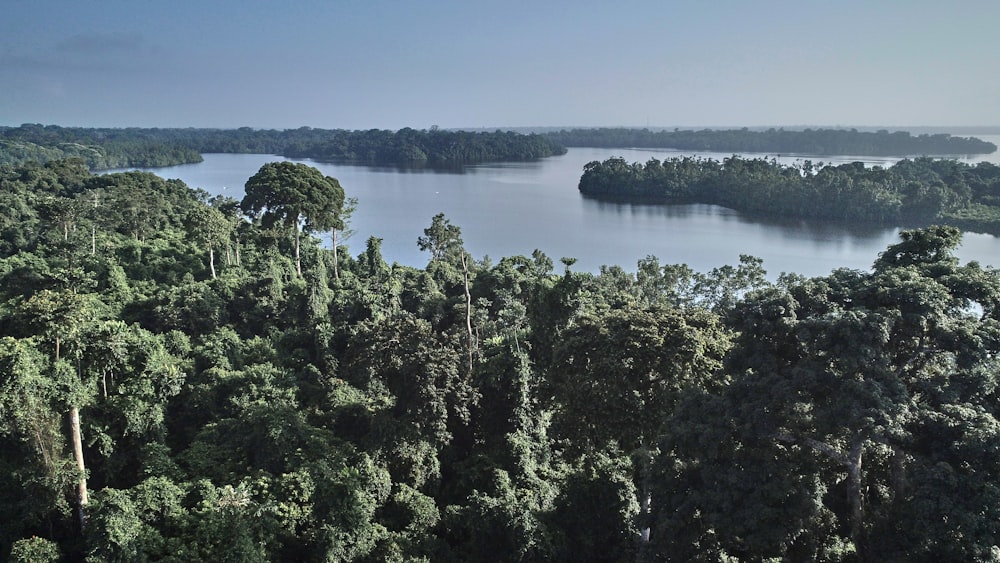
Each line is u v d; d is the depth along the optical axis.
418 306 60.19
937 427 20.48
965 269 24.58
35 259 65.81
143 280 62.81
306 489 28.11
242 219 91.62
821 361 22.38
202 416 36.38
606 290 64.31
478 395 37.34
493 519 28.81
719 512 21.91
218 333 47.16
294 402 37.78
